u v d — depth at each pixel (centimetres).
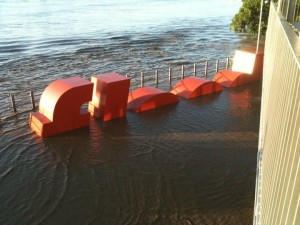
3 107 1886
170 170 1173
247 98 1928
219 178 1122
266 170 554
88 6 12281
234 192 1044
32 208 982
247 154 1278
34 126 1448
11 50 4344
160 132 1472
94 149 1316
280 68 532
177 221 920
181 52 4044
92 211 969
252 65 2198
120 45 4647
